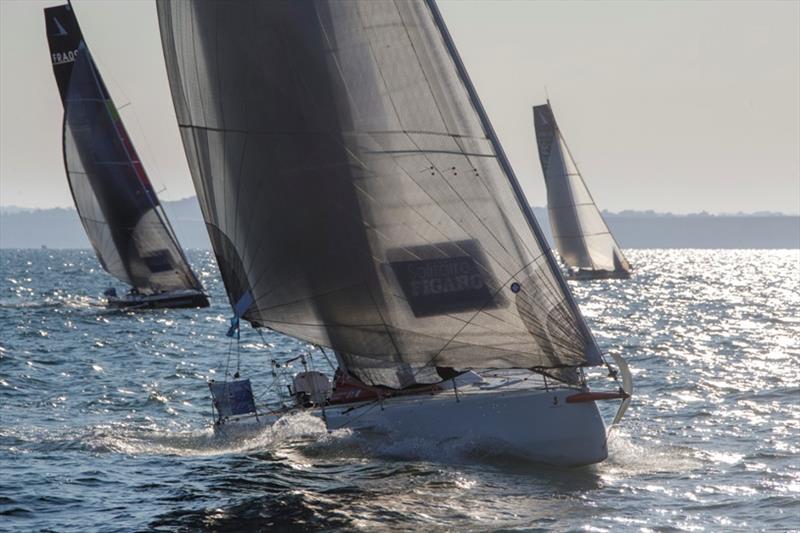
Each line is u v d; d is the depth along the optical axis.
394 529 50.91
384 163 63.19
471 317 62.84
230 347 145.88
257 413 70.50
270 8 63.81
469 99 62.09
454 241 62.72
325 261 65.06
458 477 59.78
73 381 110.38
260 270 67.06
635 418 84.25
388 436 64.69
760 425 80.75
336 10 62.97
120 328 174.88
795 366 123.12
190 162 68.94
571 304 61.69
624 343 154.50
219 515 53.69
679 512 54.25
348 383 68.88
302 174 64.56
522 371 71.00
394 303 64.06
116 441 74.00
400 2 62.38
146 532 51.09
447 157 62.31
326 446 65.75
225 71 65.56
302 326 66.88
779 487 59.47
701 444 72.75
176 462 66.38
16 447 72.06
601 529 51.19
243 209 66.75
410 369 65.44
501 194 61.84
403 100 62.72
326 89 63.53
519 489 57.84
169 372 119.06
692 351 142.38
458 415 63.53
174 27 66.75
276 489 58.19
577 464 62.19
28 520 53.38
